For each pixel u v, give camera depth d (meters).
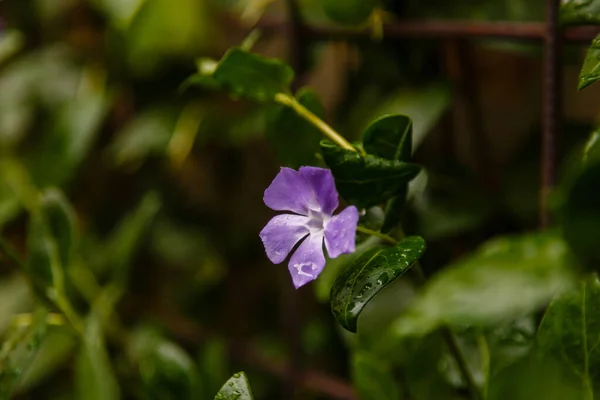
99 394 0.74
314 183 0.59
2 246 0.74
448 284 0.65
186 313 0.96
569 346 0.62
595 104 0.79
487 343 0.67
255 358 0.84
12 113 0.90
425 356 0.71
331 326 0.85
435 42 0.75
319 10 0.77
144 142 0.85
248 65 0.67
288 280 0.87
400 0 0.74
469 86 0.77
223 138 0.87
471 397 0.69
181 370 0.75
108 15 0.85
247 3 0.81
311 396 0.83
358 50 0.77
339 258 0.68
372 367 0.72
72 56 0.91
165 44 0.86
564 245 0.63
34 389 0.94
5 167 0.87
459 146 0.81
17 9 0.94
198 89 0.86
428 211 0.75
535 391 0.64
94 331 0.76
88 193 0.97
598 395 0.62
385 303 0.74
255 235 0.96
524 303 0.63
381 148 0.62
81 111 0.86
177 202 0.96
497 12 0.72
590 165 0.61
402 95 0.75
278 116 0.69
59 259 0.76
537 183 0.76
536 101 0.81
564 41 0.66
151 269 0.99
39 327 0.72
